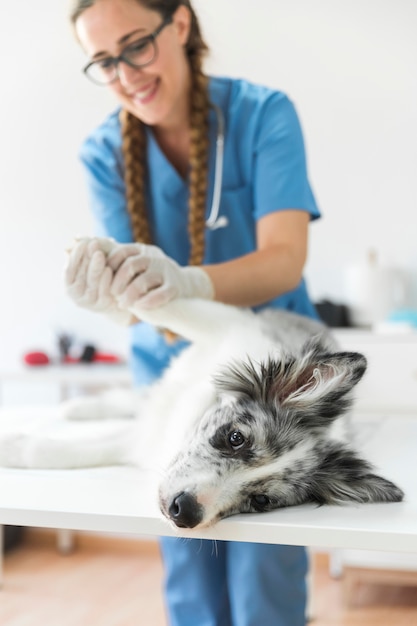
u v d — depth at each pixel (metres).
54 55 3.97
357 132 3.60
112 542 3.85
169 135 1.99
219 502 1.13
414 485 1.22
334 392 1.30
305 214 1.86
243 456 1.25
